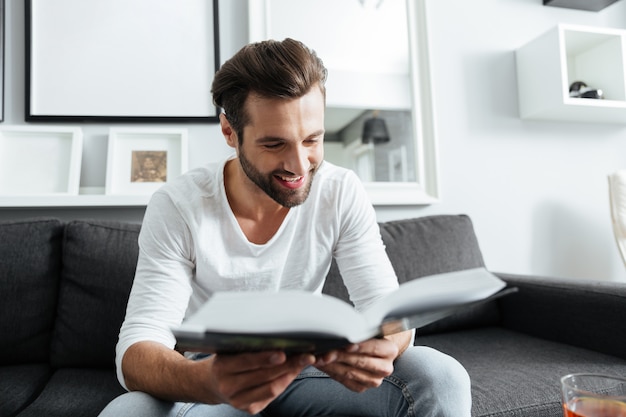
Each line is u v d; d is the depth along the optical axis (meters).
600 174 1.82
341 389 0.78
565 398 0.48
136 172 1.41
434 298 0.47
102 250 1.16
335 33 1.59
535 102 1.67
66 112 1.41
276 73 0.67
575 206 1.78
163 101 1.47
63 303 1.14
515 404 0.83
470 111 1.70
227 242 0.83
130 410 0.58
